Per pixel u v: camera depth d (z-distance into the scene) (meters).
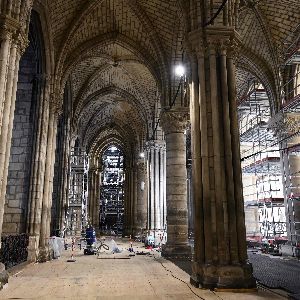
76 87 24.50
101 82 26.61
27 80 15.05
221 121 9.07
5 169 8.28
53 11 14.48
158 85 18.08
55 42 15.80
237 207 8.48
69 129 23.62
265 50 17.92
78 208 26.77
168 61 17.25
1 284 7.73
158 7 15.75
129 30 18.36
